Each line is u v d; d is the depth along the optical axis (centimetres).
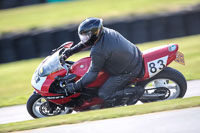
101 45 1764
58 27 5344
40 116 1959
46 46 5216
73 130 1477
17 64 4816
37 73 1931
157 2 6850
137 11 6209
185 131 1350
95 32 1752
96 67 1797
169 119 1487
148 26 5375
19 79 3381
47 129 1518
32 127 1561
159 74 1939
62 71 1884
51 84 1870
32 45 5197
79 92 1897
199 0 6606
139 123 1478
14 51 5175
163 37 5444
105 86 1889
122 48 1805
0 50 5138
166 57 1917
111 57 1792
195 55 3559
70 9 7031
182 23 5503
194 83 2353
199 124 1399
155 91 1980
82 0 8062
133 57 1853
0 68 4631
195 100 1698
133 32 5316
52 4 7794
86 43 1798
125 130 1418
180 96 1948
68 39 5238
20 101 2411
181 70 2906
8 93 2775
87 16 6238
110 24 5259
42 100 2370
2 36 5306
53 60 1897
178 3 6538
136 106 1744
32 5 7831
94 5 7212
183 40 4969
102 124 1513
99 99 1931
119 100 1919
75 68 1912
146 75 1900
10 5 7694
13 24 6125
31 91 2728
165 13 5525
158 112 1589
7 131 1544
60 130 1490
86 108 1969
